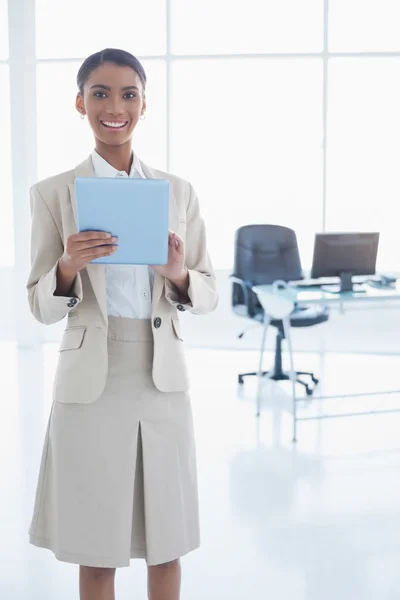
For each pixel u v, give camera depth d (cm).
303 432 432
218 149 775
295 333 668
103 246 150
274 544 286
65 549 171
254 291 477
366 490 344
